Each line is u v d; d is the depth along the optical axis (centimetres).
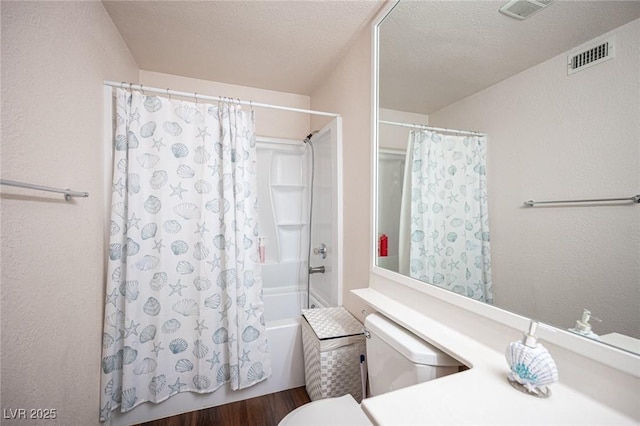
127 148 137
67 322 101
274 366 165
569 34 61
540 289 67
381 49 134
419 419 50
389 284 124
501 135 77
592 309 57
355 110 161
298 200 278
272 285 259
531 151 69
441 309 95
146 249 141
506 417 51
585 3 58
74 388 106
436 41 101
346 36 159
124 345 133
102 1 132
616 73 53
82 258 112
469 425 49
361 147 153
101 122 131
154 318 141
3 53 73
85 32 116
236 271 152
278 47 173
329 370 130
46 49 90
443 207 98
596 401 55
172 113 147
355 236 159
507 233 75
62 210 98
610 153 54
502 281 76
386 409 53
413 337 93
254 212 161
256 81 224
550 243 65
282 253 273
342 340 133
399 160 121
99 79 130
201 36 162
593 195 57
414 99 112
